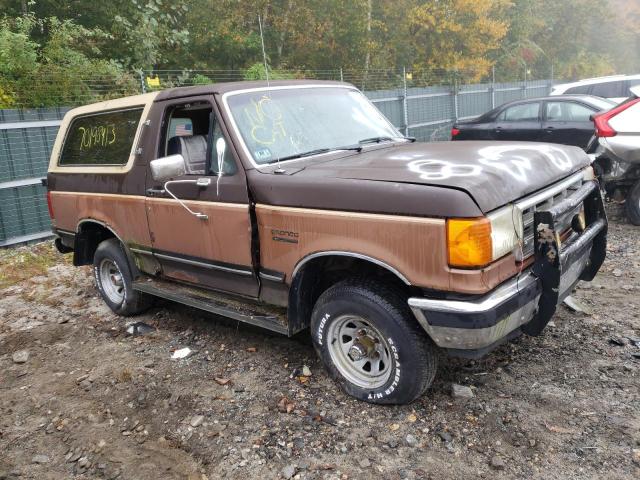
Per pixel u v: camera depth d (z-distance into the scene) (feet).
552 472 9.61
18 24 35.50
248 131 13.08
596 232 12.90
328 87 15.58
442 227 9.73
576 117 33.35
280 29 62.75
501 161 11.14
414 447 10.53
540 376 12.48
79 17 49.49
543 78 98.58
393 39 70.33
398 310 10.87
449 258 9.75
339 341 12.18
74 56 35.81
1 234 26.89
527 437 10.53
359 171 11.32
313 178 11.51
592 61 106.83
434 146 13.43
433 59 73.05
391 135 15.47
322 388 12.73
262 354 14.61
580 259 12.48
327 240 11.24
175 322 17.31
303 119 14.07
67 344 16.46
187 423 11.91
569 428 10.66
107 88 36.06
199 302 14.55
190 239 14.14
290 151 13.29
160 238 15.06
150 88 38.78
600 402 11.37
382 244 10.50
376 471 10.00
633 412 10.96
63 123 18.70
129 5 47.57
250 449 10.87
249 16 60.90
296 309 12.40
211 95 13.46
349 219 10.84
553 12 101.35
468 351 10.48
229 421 11.82
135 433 11.79
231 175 12.90
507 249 10.14
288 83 14.70
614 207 27.76
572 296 16.74
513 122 35.76
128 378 13.96
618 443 10.14
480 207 9.62
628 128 23.21
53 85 31.83
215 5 58.70
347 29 64.39
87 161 17.52
